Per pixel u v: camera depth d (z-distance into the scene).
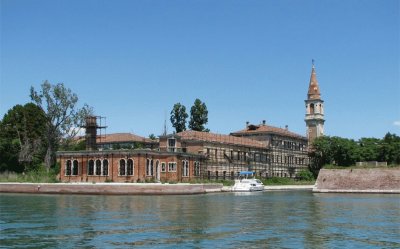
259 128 149.38
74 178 100.06
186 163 104.12
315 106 164.75
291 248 29.53
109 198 74.12
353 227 39.03
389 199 77.19
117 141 128.12
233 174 128.12
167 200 70.00
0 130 124.44
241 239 32.59
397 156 125.44
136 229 37.06
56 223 40.62
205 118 153.88
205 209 54.62
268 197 82.19
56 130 117.31
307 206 60.94
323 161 151.62
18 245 30.33
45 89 116.31
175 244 30.62
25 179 97.00
